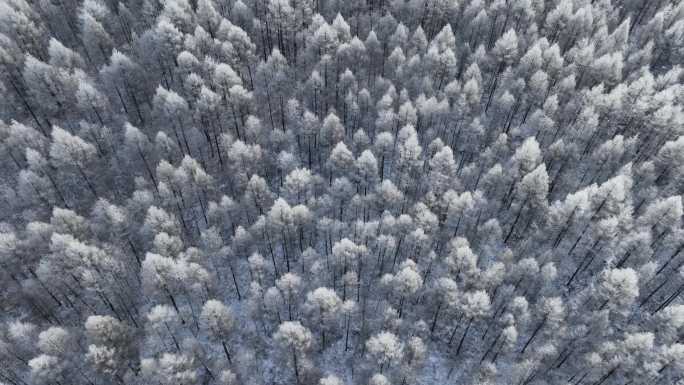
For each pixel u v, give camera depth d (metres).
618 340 52.19
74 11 93.94
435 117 72.81
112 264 53.41
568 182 67.50
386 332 47.34
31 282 55.19
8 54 74.94
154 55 78.81
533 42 86.06
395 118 72.94
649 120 70.38
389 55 86.31
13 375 51.34
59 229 55.28
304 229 61.72
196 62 74.12
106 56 84.00
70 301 58.12
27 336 51.44
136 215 61.06
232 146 63.62
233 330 54.38
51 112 77.12
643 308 59.66
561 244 60.78
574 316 54.91
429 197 59.41
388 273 57.06
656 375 45.38
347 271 55.78
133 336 52.88
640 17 101.75
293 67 89.06
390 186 59.69
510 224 63.38
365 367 52.94
